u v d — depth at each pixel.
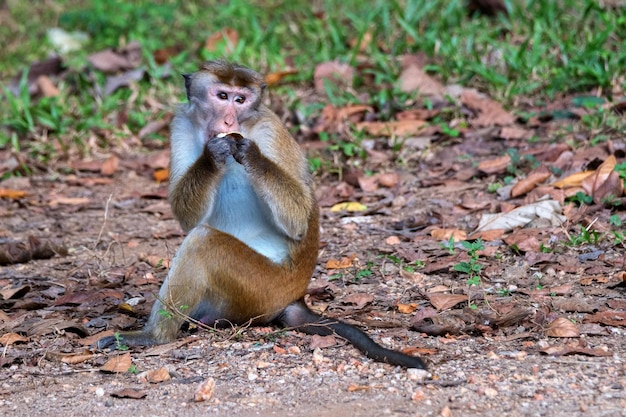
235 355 9.08
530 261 11.29
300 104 17.17
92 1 23.58
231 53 19.30
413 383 8.22
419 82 17.45
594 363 8.48
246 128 9.88
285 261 9.74
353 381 8.34
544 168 13.91
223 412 7.82
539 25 18.11
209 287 9.40
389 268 11.59
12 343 9.70
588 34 17.91
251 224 10.02
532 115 16.00
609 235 11.87
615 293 10.25
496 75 17.19
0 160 17.23
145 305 10.89
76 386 8.58
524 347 8.98
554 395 7.85
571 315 9.78
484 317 9.54
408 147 15.91
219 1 23.42
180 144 10.08
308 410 7.78
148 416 7.82
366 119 16.97
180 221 9.79
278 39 20.33
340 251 12.44
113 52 20.14
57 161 17.23
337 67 18.09
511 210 12.78
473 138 15.93
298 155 10.09
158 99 18.62
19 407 8.16
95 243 13.34
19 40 22.45
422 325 9.54
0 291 11.32
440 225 13.01
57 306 10.93
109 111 18.55
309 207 9.73
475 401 7.80
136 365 8.99
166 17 22.03
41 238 13.80
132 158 17.28
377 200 14.55
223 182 9.96
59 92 19.02
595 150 14.28
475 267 10.91
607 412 7.50
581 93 16.73
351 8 21.03
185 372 8.73
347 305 10.51
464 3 20.14
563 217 12.41
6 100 19.33
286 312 9.82
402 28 19.48
